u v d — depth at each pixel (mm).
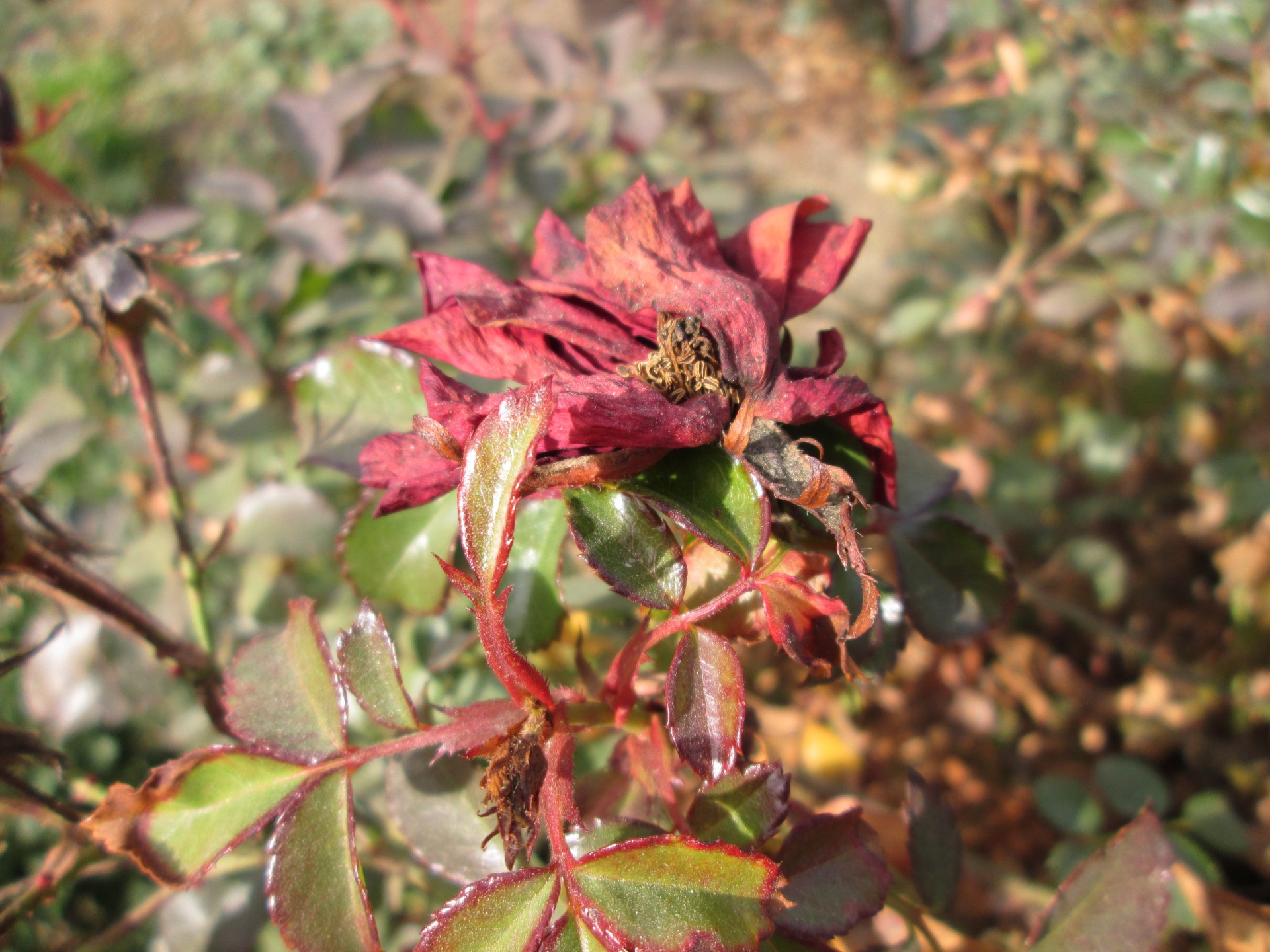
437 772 152
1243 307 280
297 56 803
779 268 136
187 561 207
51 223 188
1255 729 324
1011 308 365
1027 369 415
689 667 118
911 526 164
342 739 123
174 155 714
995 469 354
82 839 181
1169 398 328
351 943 116
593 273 126
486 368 124
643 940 100
